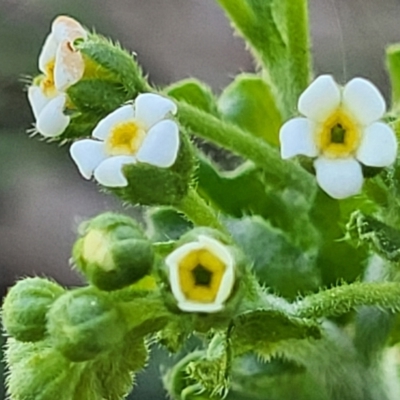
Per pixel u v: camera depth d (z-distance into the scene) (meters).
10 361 0.12
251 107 0.14
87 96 0.12
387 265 0.13
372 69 0.21
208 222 0.12
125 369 0.12
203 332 0.12
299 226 0.13
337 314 0.12
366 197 0.12
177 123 0.12
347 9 0.22
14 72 0.26
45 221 0.26
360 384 0.13
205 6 0.27
